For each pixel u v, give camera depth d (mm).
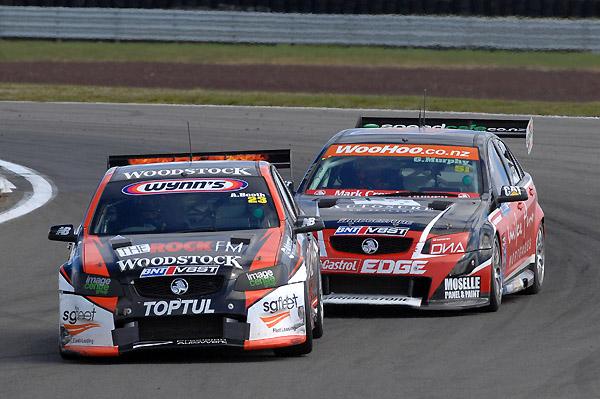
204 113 90312
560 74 125000
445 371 26469
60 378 26031
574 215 54312
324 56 137750
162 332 27297
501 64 132250
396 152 39500
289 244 29188
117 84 115500
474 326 32438
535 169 66375
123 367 27156
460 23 134500
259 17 140250
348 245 34250
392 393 24234
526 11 133750
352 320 33438
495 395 24062
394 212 35531
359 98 100188
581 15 132500
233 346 27219
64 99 99438
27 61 135000
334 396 23953
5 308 35906
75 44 143750
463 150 39312
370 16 137125
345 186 38344
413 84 116438
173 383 25234
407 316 34094
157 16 142125
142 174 32312
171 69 128625
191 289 27438
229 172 32219
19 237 48562
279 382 25281
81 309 27594
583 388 24703
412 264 33750
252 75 123562
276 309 27578
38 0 144625
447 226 34625
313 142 75438
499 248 36219
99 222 30422
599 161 68750
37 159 70312
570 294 38562
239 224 30062
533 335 31188
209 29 141500
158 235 29672
